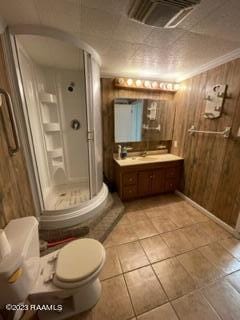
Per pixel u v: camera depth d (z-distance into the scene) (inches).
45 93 90.4
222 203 81.4
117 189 107.8
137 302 48.5
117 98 99.6
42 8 43.3
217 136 81.3
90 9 43.3
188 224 84.5
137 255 65.2
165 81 107.2
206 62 80.2
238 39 57.9
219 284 53.9
